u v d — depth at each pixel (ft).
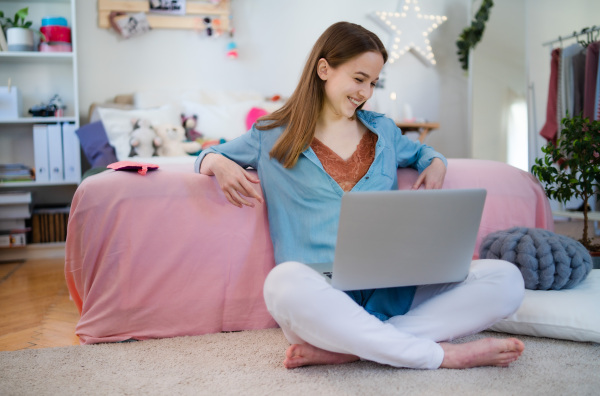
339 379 3.78
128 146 9.95
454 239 3.90
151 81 12.10
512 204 5.83
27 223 10.95
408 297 4.42
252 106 11.22
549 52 12.40
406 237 3.76
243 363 4.17
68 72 11.74
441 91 13.74
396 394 3.50
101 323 4.86
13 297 7.57
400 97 13.52
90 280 4.94
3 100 10.83
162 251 4.95
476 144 13.39
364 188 4.61
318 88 4.67
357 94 4.48
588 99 11.02
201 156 5.08
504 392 3.52
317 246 4.57
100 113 10.25
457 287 4.17
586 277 5.35
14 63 11.55
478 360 3.96
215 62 12.41
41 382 3.83
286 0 12.71
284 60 12.78
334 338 3.75
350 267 3.74
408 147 5.32
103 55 11.84
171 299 4.98
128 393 3.61
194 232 5.01
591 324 4.51
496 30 13.12
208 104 11.64
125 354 4.45
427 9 13.65
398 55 13.21
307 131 4.59
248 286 5.14
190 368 4.08
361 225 3.61
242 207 5.13
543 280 4.95
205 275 5.05
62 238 11.13
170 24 12.01
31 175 11.02
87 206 4.88
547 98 12.31
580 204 10.69
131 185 4.95
